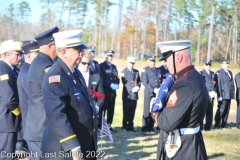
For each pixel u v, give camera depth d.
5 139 4.50
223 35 51.34
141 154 6.26
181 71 2.96
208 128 9.20
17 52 4.62
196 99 2.82
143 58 50.38
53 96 2.76
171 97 2.87
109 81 8.20
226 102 9.57
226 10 46.12
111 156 6.04
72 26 50.47
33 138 3.54
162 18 51.72
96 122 3.07
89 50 6.04
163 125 2.86
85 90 3.02
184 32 52.50
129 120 8.62
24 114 3.96
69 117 2.86
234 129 9.50
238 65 45.47
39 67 3.52
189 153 2.91
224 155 6.52
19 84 4.00
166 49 2.99
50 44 3.62
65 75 2.89
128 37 55.09
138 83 8.81
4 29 44.81
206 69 9.32
